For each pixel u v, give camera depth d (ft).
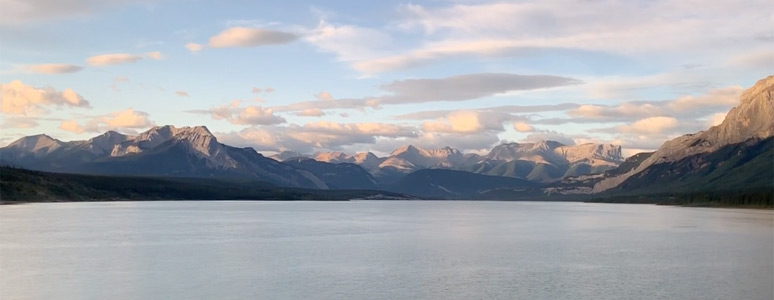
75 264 292.61
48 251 339.57
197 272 272.51
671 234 480.23
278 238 430.20
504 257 328.08
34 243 378.12
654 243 404.57
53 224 529.86
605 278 259.60
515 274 269.85
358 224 603.67
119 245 372.17
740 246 380.58
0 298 217.97
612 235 473.26
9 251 337.93
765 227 549.13
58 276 259.60
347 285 243.40
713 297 221.25
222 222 604.90
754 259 317.22
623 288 237.45
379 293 228.43
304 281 251.60
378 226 574.97
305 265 294.87
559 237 454.81
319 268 285.84
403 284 245.45
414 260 314.35
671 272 274.98
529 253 347.15
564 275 267.39
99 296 221.46
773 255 334.03
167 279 254.27
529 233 496.64
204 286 240.12
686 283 247.29
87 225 524.52
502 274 269.64
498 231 518.78
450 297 222.48
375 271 277.03
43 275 261.85
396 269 283.18
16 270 274.16
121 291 229.66
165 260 308.40
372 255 334.03
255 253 339.36
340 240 418.72
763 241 412.98
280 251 349.82
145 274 265.95
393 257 326.03
